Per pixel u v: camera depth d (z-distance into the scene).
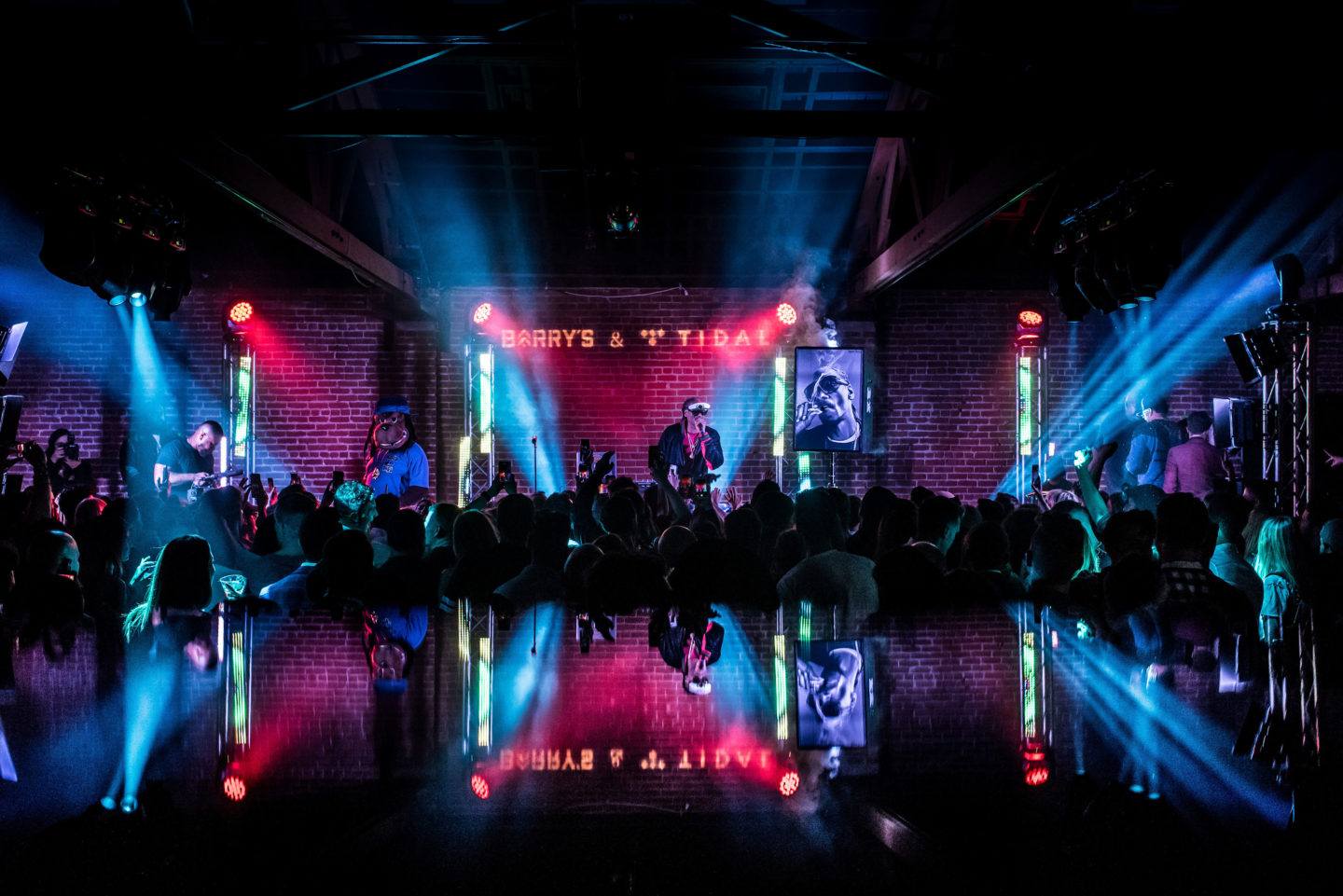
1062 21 6.16
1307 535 6.29
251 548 5.79
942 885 1.08
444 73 10.09
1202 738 1.81
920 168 10.34
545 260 12.15
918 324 12.30
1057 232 8.18
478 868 1.13
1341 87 5.89
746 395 12.20
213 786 1.52
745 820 1.33
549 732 1.89
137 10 6.02
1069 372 12.27
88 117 5.91
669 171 11.09
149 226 6.82
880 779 1.54
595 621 3.72
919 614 3.88
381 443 11.89
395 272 11.05
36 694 2.35
